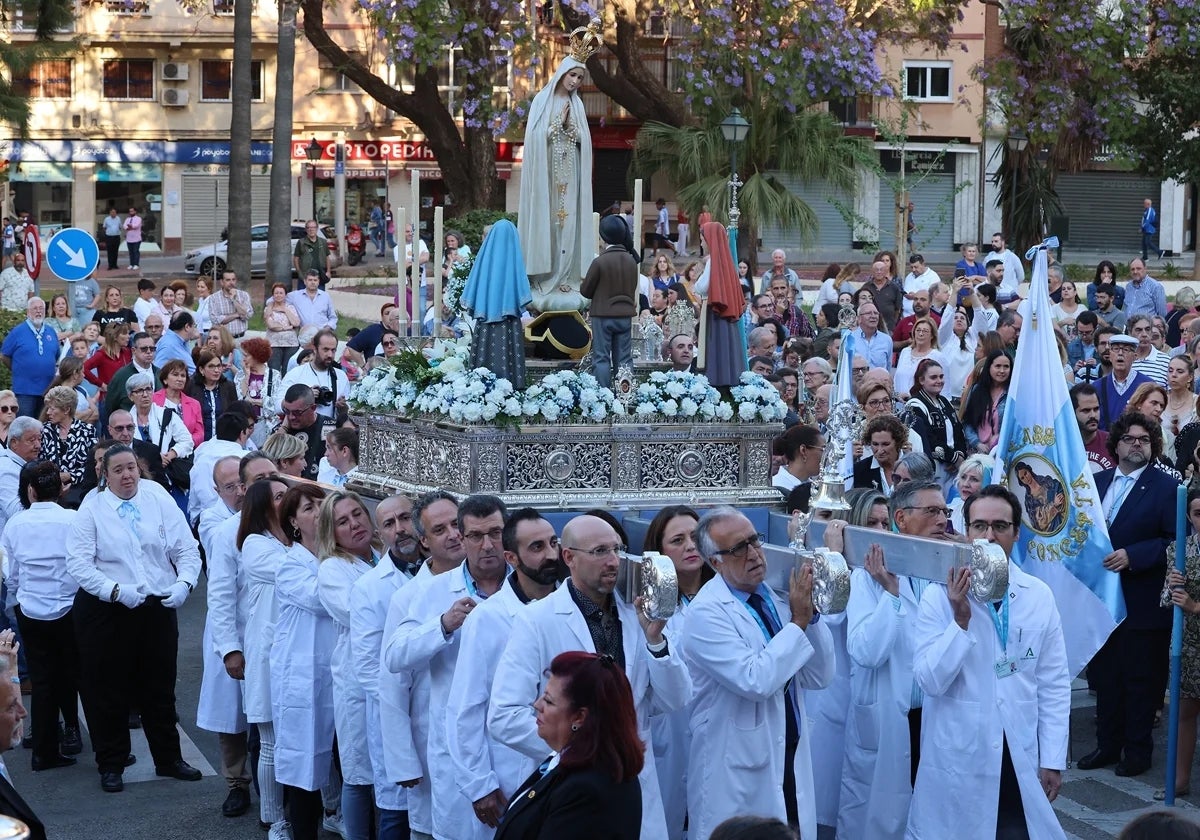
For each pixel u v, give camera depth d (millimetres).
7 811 5820
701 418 8344
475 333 8273
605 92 33969
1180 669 9164
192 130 46906
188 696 11695
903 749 7383
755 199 30484
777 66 30453
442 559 7215
